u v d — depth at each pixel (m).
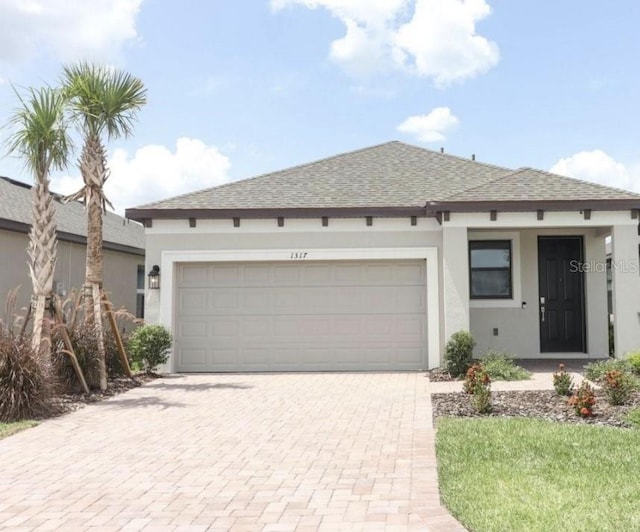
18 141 10.91
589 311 15.19
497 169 16.22
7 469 6.27
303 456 6.60
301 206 13.69
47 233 10.94
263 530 4.54
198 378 12.90
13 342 9.27
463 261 12.98
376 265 13.86
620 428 7.49
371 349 13.76
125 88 12.12
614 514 4.58
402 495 5.25
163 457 6.65
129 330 20.22
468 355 12.32
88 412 9.30
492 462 6.05
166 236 13.98
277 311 13.93
